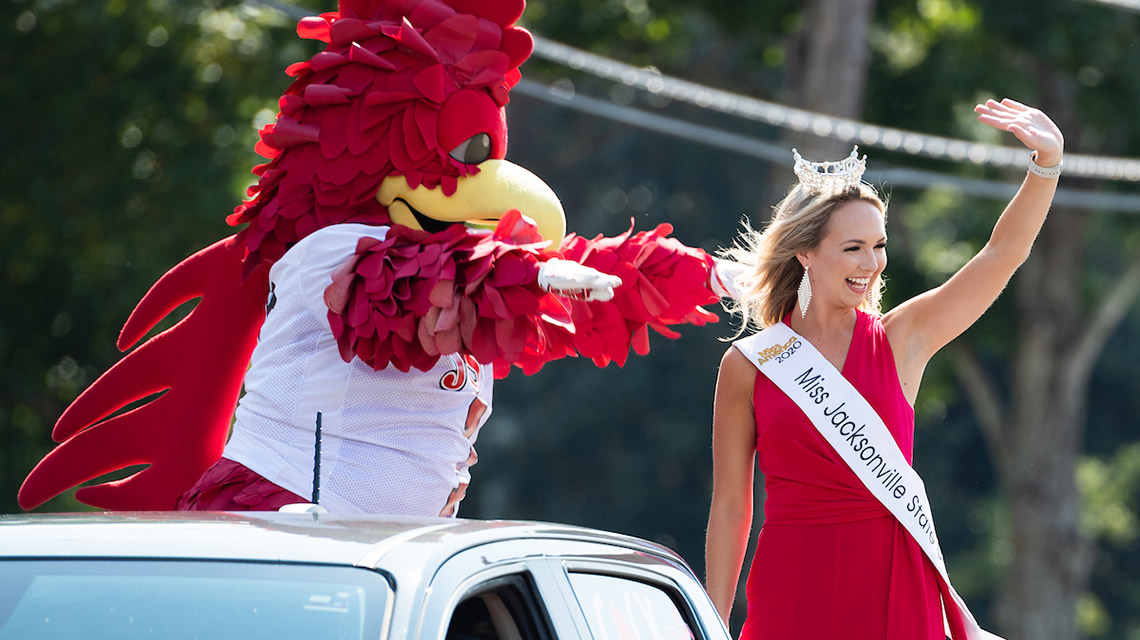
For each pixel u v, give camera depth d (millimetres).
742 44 51312
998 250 11133
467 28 11609
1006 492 59000
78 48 40312
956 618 11195
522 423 79500
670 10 45562
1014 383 58250
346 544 7215
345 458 11031
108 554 7270
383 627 6566
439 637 6590
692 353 80188
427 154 11367
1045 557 57406
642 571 8742
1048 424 57000
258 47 41406
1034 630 57438
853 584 10961
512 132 68438
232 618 6789
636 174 78812
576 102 32625
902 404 11203
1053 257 56312
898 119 47000
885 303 51688
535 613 7480
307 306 11133
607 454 80438
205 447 12586
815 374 11156
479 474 76875
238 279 12570
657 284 12570
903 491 10953
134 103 39969
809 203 11305
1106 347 83875
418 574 6855
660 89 28766
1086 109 48438
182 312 40344
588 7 44938
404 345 10359
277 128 11547
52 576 7152
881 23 46469
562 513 80125
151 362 12508
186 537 7414
